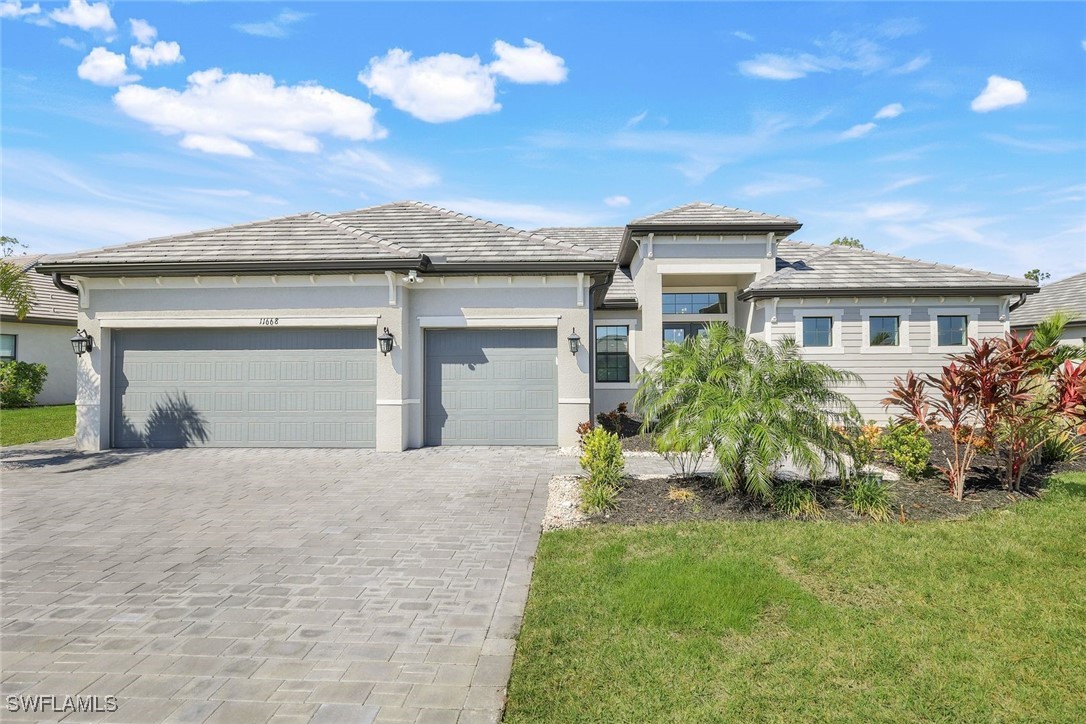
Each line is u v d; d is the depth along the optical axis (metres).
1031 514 6.89
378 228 14.28
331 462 11.06
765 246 16.22
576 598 4.68
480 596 4.89
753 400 7.16
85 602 4.81
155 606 4.73
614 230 21.50
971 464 9.67
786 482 7.59
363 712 3.24
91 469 10.48
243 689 3.49
